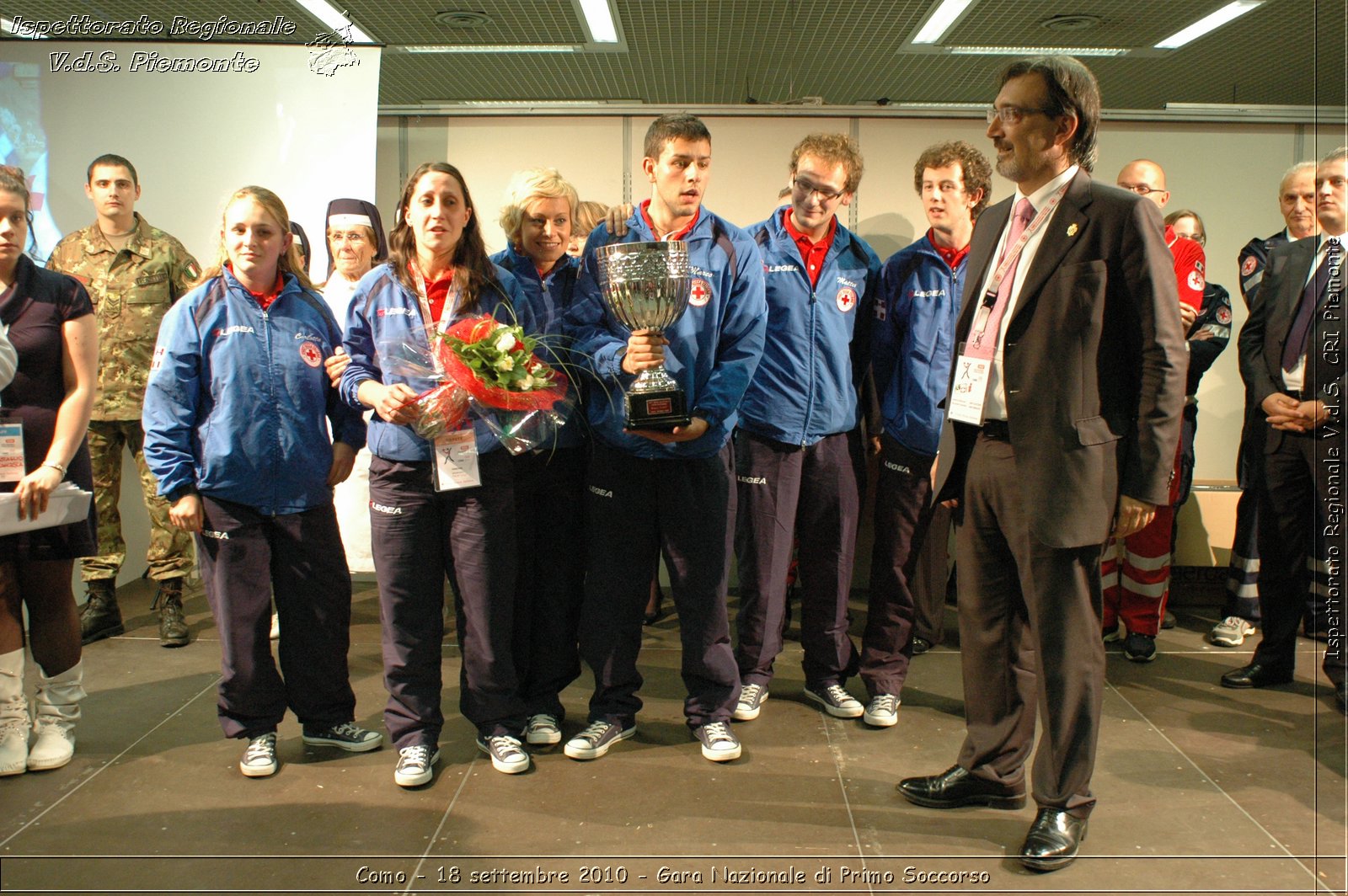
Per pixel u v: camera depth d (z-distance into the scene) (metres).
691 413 2.55
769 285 2.85
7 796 2.50
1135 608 3.49
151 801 2.47
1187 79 6.78
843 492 2.95
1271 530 3.18
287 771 2.63
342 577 2.72
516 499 2.78
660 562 4.52
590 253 2.67
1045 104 2.09
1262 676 3.24
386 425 2.53
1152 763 2.67
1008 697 2.37
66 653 2.71
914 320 2.96
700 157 2.52
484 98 7.33
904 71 6.52
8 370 2.45
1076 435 2.08
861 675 3.03
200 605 4.19
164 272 3.78
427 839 2.28
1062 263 2.11
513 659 2.83
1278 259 3.21
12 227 2.57
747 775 2.60
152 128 3.83
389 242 2.62
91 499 2.73
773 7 5.29
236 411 2.52
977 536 2.33
